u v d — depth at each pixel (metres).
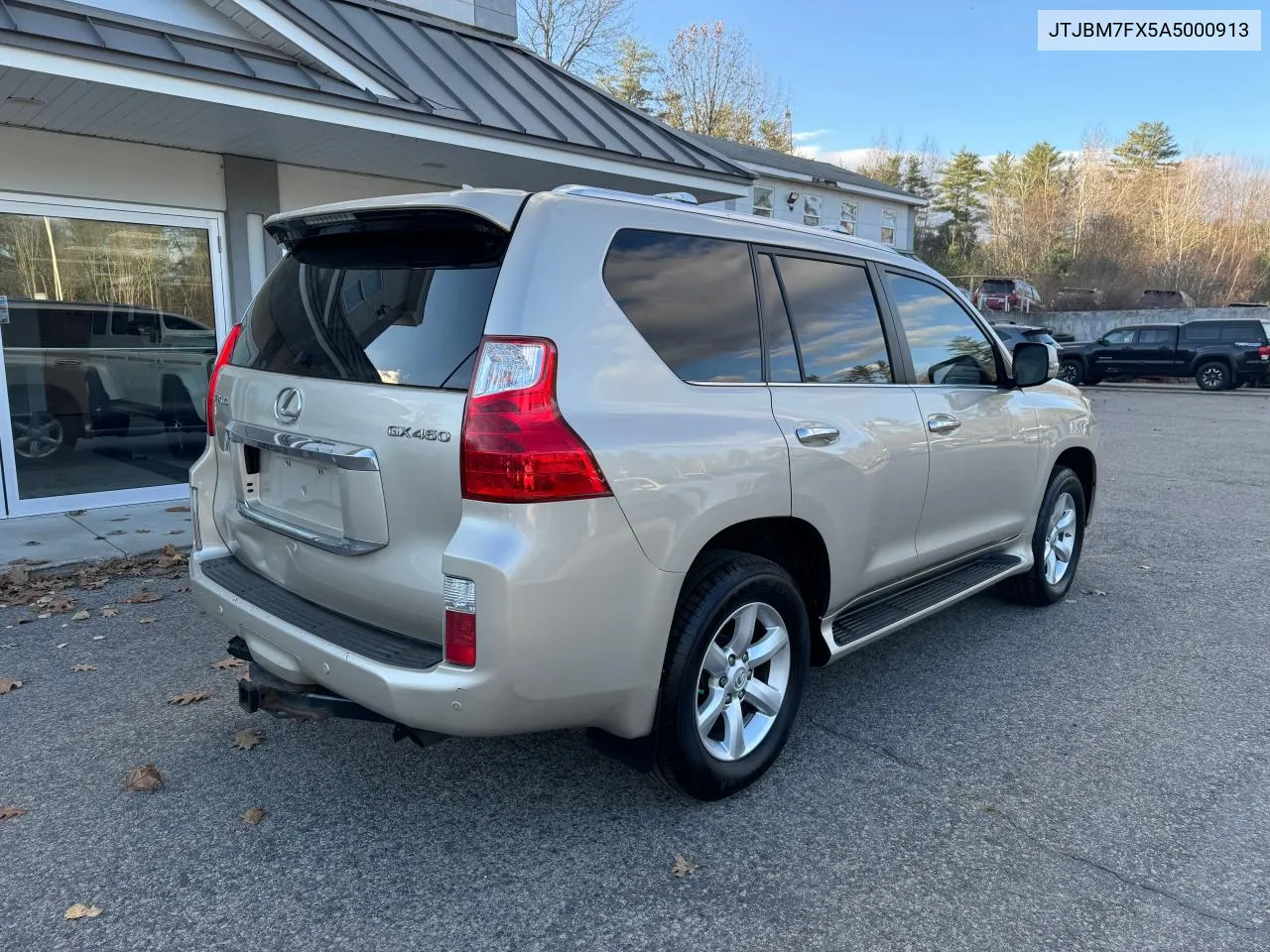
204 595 3.13
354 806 3.08
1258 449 12.43
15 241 7.08
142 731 3.61
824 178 25.55
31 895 2.58
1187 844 2.90
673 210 3.01
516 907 2.56
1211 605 5.42
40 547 6.18
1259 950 2.40
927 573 4.14
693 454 2.74
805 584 3.45
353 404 2.66
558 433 2.42
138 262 7.76
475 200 2.53
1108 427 15.20
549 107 8.98
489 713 2.40
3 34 5.36
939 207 61.94
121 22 6.30
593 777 3.28
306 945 2.39
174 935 2.43
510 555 2.35
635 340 2.72
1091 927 2.49
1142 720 3.82
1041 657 4.53
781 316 3.30
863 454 3.43
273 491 3.10
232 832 2.92
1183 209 52.12
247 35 7.35
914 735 3.66
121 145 7.47
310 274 3.10
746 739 3.18
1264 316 29.52
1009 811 3.09
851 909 2.56
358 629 2.72
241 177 8.10
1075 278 44.47
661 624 2.69
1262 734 3.70
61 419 7.46
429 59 8.62
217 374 3.40
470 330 2.50
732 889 2.65
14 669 4.21
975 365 4.37
